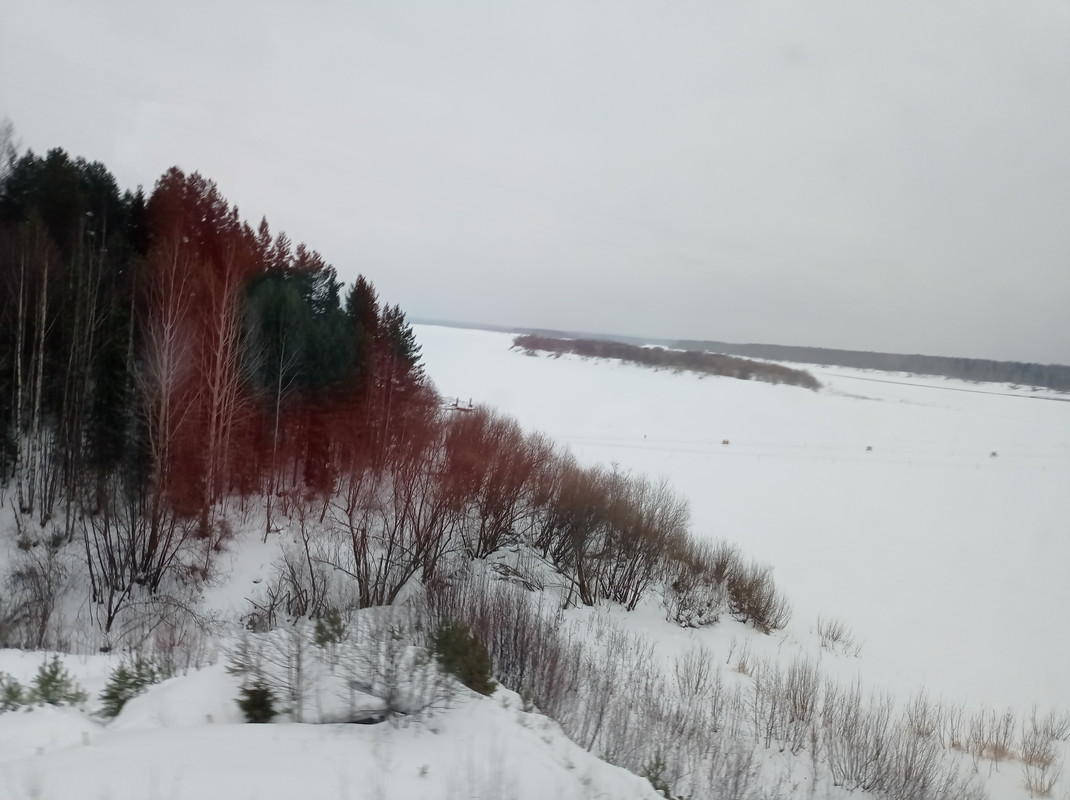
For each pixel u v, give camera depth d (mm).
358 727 6891
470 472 23062
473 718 7379
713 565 26391
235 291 23969
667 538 26047
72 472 22172
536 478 26938
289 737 6383
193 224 28062
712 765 9906
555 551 24594
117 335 22766
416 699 7344
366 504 22766
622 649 17266
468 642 8805
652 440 63469
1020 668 24969
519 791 5781
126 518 21828
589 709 10961
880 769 11812
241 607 20172
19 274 22438
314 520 25422
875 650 24719
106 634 17859
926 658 24750
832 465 60031
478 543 23484
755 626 24250
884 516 46750
